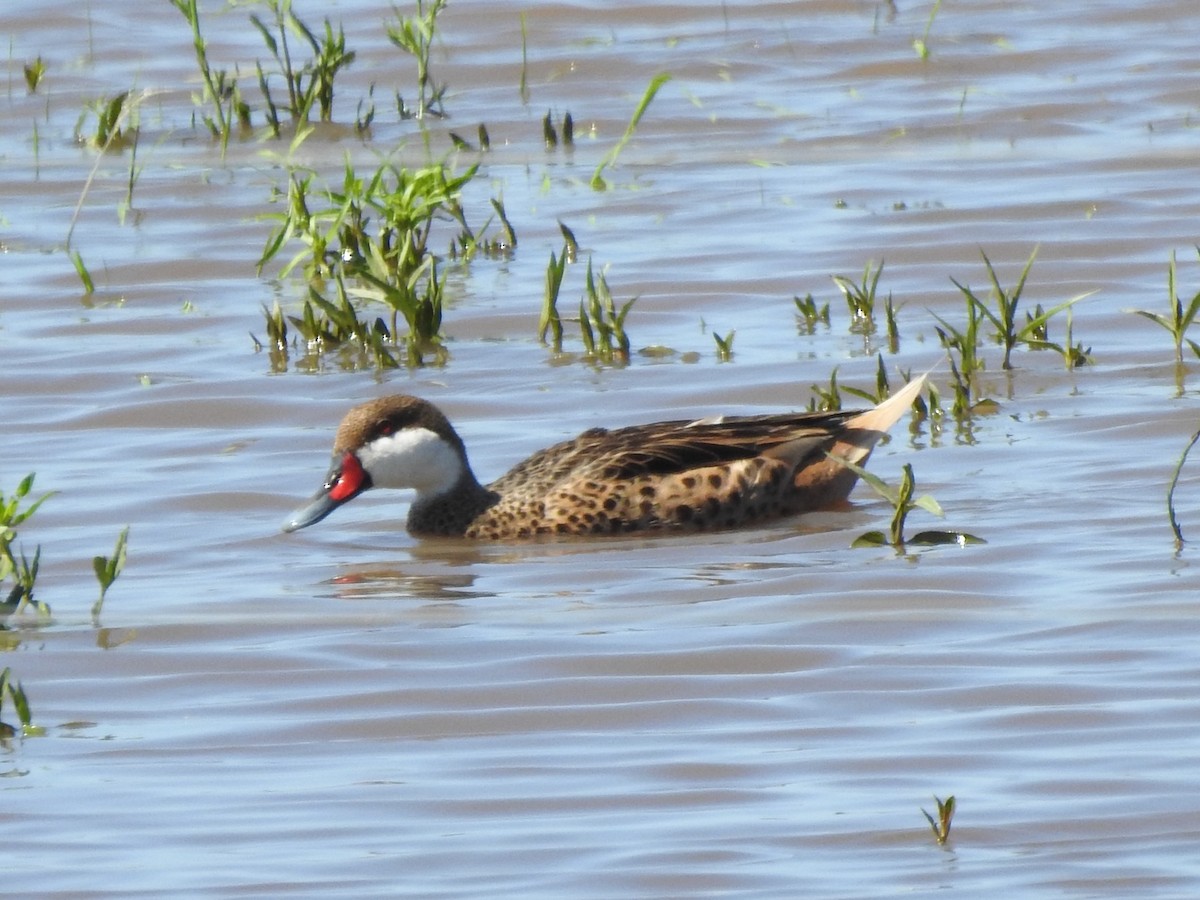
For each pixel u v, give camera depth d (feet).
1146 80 81.05
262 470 48.26
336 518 46.78
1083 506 43.39
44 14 93.97
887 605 38.11
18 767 31.94
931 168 72.23
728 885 27.43
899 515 41.86
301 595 40.47
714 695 34.04
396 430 45.27
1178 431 47.85
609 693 34.30
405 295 56.85
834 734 32.27
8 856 28.68
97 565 38.86
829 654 35.70
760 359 55.21
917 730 32.27
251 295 62.64
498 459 48.91
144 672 36.04
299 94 79.66
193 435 51.01
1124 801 29.45
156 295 62.54
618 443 46.03
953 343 53.31
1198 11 89.97
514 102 82.48
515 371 55.21
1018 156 73.15
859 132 77.10
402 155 76.38
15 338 58.54
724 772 30.99
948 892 27.07
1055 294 59.98
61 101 83.87
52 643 37.50
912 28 89.71
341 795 30.50
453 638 37.27
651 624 37.65
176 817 29.89
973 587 38.96
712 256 63.98
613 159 71.61
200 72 86.79
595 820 29.43
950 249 63.67
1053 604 37.73
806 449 45.44
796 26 91.04
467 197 71.56
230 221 69.51
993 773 30.58
